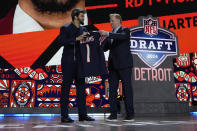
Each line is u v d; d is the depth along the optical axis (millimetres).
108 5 5320
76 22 2377
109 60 2555
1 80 4922
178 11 5418
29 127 1663
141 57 3902
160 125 1715
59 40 2295
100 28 5242
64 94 2291
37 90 5023
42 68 5137
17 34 5227
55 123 2107
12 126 1774
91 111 4980
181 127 1538
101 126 1704
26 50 5172
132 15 5309
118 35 2363
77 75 2357
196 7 5418
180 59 5434
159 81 3953
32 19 5320
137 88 3846
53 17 5371
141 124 1838
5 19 5242
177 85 5316
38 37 5246
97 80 5172
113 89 2508
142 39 3941
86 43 2393
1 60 5066
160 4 5414
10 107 4809
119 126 1683
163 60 4004
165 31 4070
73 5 5402
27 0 5375
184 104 3926
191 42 5355
